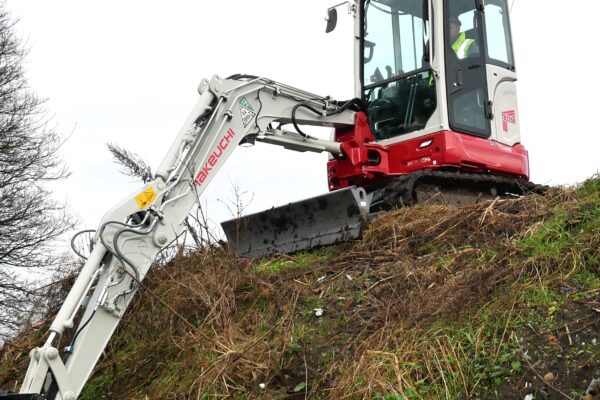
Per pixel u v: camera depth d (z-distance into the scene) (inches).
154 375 204.8
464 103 307.7
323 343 196.9
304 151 281.4
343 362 186.2
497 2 340.2
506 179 319.3
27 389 174.2
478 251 215.5
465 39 316.8
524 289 187.0
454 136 295.1
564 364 163.0
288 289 223.9
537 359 166.4
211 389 187.8
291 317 210.5
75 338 188.9
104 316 194.2
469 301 189.0
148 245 208.7
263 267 249.4
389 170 303.1
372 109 315.3
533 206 239.5
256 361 194.2
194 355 202.4
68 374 182.1
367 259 239.0
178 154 221.0
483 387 165.6
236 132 242.2
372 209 289.4
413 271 216.4
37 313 251.3
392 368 174.4
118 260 199.9
